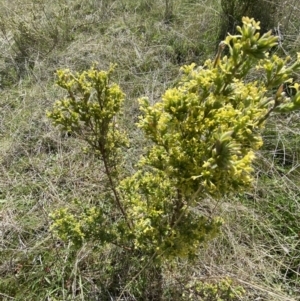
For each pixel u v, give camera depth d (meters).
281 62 1.44
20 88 3.64
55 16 4.48
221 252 2.41
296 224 2.54
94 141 1.85
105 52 3.92
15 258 2.42
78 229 1.89
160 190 1.78
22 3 4.84
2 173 2.94
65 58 3.89
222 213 2.56
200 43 3.96
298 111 3.12
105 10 4.52
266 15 3.84
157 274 2.13
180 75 3.57
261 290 2.21
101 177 2.84
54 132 3.17
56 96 3.47
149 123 1.50
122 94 1.76
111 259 2.35
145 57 3.84
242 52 1.40
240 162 1.28
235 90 1.45
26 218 2.63
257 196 2.66
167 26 4.19
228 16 3.94
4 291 2.29
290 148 2.89
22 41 4.14
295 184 2.72
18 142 3.12
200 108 1.44
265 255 2.39
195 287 2.14
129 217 2.02
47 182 2.84
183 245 1.68
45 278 2.33
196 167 1.46
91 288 2.28
